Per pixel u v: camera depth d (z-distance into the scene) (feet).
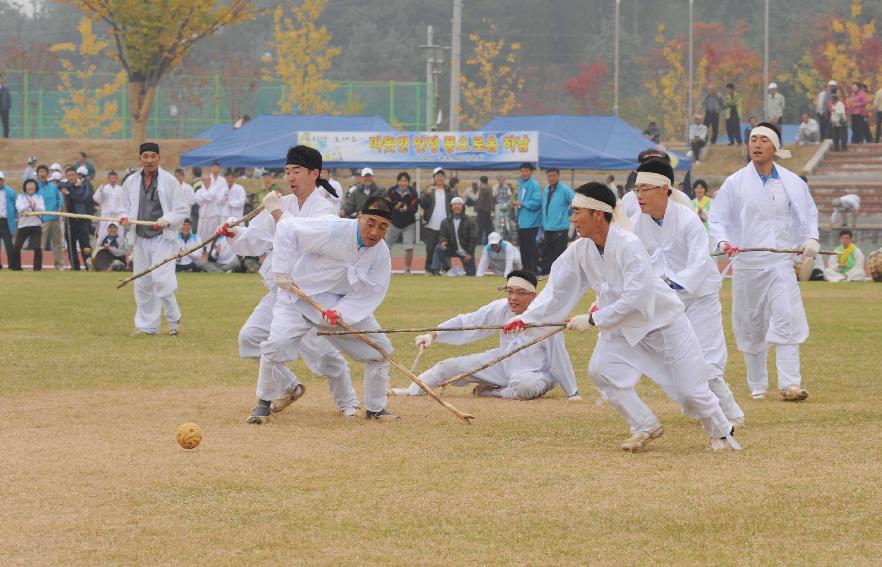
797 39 500.74
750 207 69.56
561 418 59.62
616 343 51.21
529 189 167.12
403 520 39.52
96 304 119.03
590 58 547.90
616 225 50.01
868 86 381.19
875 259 157.89
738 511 40.50
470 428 56.59
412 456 49.55
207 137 337.11
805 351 86.22
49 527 38.60
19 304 118.52
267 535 37.86
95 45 351.05
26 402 63.26
